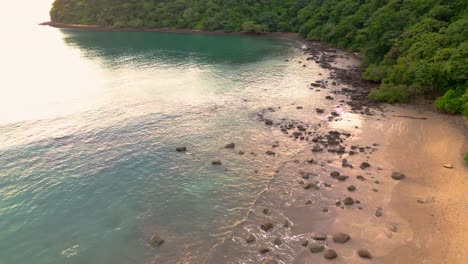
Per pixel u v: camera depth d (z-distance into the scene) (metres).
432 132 36.06
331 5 113.00
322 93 51.81
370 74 55.31
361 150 32.91
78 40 116.06
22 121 42.38
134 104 48.84
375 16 80.12
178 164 32.03
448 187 26.28
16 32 135.00
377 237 21.58
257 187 27.98
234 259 20.42
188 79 63.09
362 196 25.84
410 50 51.78
